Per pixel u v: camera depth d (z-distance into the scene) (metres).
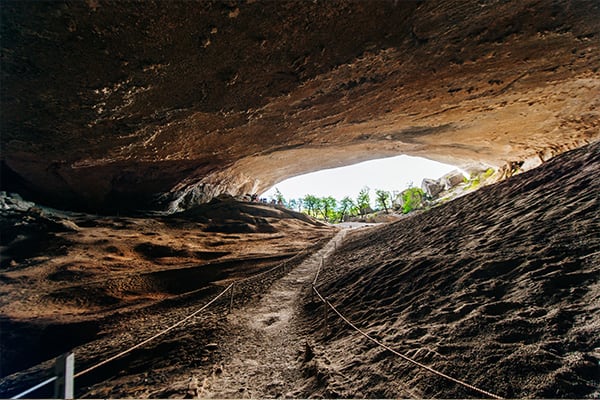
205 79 7.75
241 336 7.00
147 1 5.20
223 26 5.99
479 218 9.62
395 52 7.67
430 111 12.48
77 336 8.40
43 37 5.63
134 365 5.71
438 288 6.01
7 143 11.09
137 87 7.51
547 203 7.78
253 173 33.50
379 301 6.79
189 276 14.99
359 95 10.07
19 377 6.23
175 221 26.70
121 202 25.95
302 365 5.20
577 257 4.80
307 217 36.75
